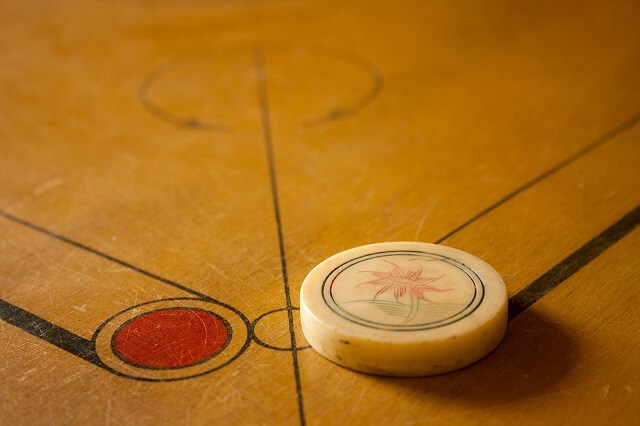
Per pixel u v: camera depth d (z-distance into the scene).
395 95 0.40
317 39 0.47
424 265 0.26
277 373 0.25
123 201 0.33
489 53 0.44
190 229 0.31
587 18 0.49
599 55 0.43
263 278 0.28
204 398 0.24
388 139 0.36
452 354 0.25
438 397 0.24
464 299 0.25
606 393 0.24
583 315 0.27
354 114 0.38
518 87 0.40
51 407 0.24
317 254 0.29
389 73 0.42
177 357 0.26
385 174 0.34
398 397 0.24
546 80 0.41
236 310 0.27
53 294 0.28
